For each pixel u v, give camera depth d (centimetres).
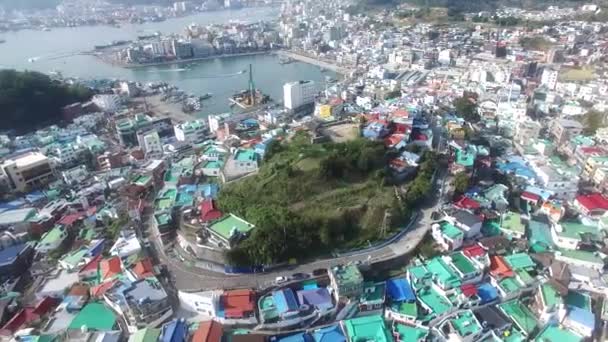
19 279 7625
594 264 6894
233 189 8588
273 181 8331
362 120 11425
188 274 7012
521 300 6481
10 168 10531
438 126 12300
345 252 7275
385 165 9169
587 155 10531
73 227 8950
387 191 8388
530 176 9794
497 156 11238
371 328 5869
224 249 6894
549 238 7806
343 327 5991
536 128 12038
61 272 7475
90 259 7619
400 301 6391
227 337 5828
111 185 10381
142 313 5934
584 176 10319
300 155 9188
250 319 6069
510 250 7425
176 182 10006
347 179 8681
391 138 10206
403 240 7594
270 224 7012
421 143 10512
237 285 6675
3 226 8900
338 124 11675
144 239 8081
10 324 6278
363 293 6450
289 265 7038
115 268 7106
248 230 7194
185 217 8088
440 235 7512
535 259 7156
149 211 9225
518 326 5938
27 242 8550
